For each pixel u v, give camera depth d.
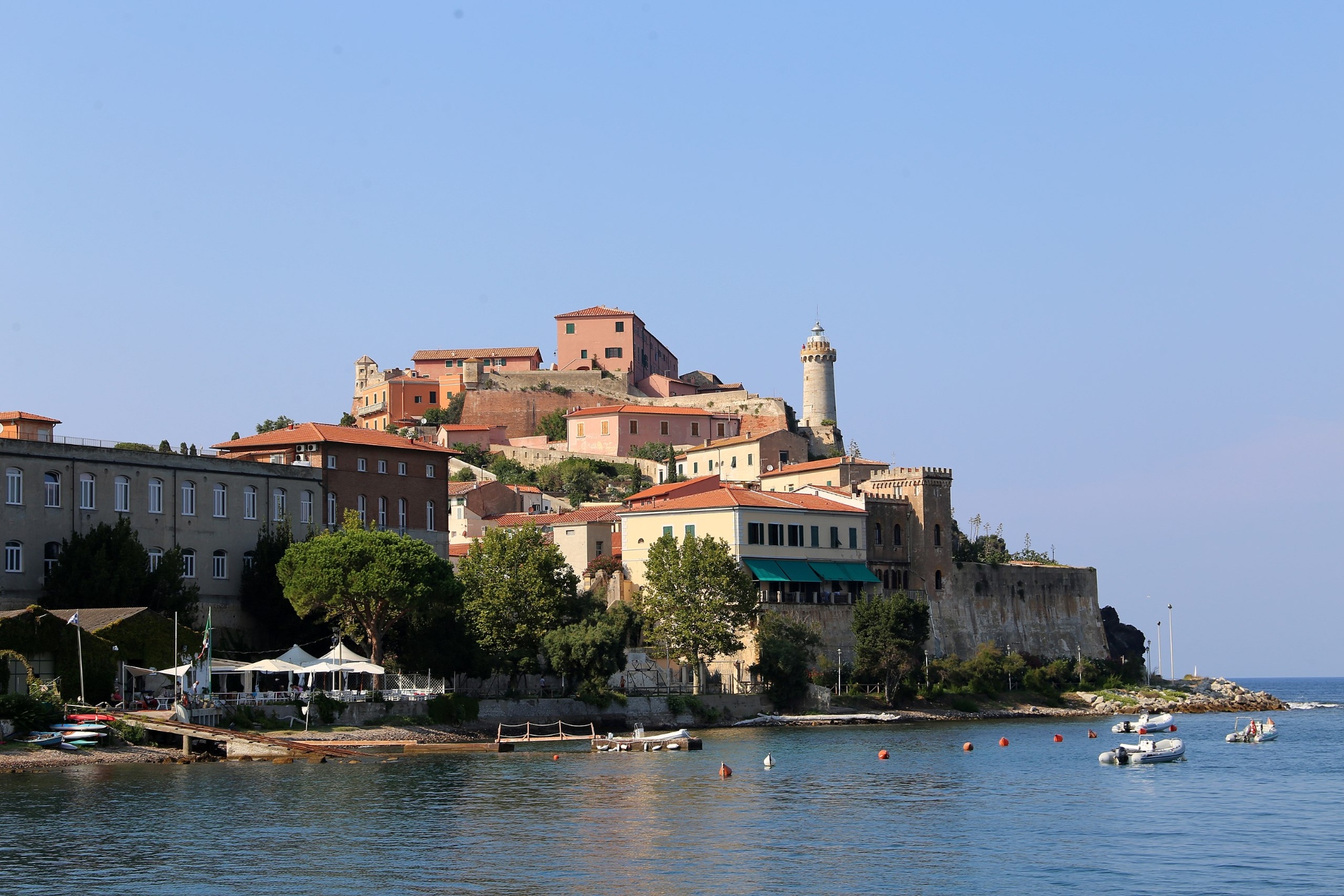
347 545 125.00
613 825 80.38
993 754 123.75
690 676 160.62
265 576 138.12
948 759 118.56
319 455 150.25
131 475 132.62
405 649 133.25
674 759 115.31
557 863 70.00
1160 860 72.25
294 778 97.62
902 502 190.75
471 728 129.12
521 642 142.12
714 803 89.06
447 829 78.69
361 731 120.31
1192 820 85.06
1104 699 193.00
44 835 75.38
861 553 184.00
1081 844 76.44
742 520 169.50
